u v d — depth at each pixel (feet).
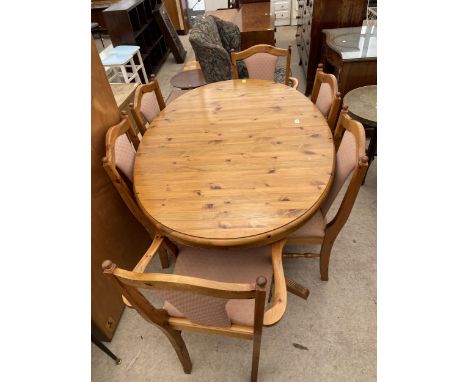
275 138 4.50
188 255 3.93
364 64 7.32
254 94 5.91
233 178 3.82
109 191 4.45
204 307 2.68
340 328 4.51
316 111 5.11
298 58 13.51
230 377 4.14
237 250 3.91
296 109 5.23
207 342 4.51
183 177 3.93
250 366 4.23
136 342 4.62
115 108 4.55
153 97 5.92
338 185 3.94
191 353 4.41
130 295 2.53
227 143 4.50
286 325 4.60
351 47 7.80
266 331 4.56
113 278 2.30
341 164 3.93
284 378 4.06
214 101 5.78
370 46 7.80
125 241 4.98
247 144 4.43
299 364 4.18
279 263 3.37
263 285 2.04
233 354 4.36
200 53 8.18
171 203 3.55
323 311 4.74
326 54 8.71
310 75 10.41
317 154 4.09
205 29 8.68
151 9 13.83
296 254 4.83
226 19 11.67
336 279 5.16
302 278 5.22
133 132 4.85
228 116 5.22
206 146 4.49
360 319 4.60
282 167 3.92
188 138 4.72
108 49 11.32
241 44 10.75
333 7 8.91
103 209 4.33
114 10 10.91
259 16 11.79
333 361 4.17
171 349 4.50
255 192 3.57
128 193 4.05
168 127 5.07
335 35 8.53
